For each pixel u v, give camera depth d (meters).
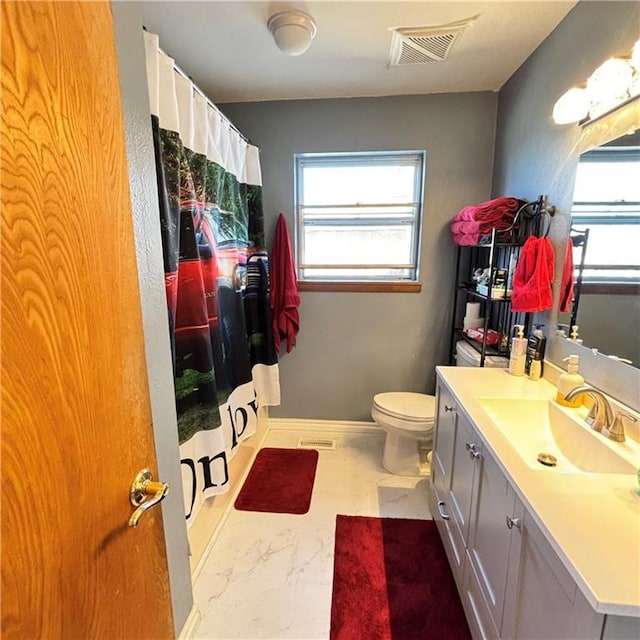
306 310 2.73
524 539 0.92
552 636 0.79
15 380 0.49
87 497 0.64
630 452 1.09
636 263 1.19
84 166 0.61
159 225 1.12
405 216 2.63
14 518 0.50
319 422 2.89
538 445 1.39
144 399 0.82
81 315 0.61
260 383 2.60
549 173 1.72
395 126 2.44
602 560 0.71
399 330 2.69
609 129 1.33
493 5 1.51
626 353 1.24
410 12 1.55
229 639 1.36
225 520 1.95
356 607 1.47
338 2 1.49
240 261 2.19
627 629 0.64
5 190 0.47
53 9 0.54
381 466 2.45
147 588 0.87
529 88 1.92
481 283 2.16
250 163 2.33
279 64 1.99
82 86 0.61
